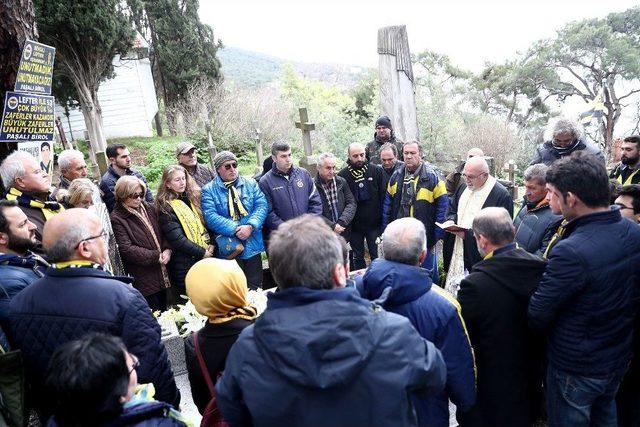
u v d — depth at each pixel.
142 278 3.99
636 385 2.39
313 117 15.99
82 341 1.33
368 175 5.16
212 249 4.35
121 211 3.89
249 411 1.28
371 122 17.09
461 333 1.97
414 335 1.33
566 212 2.13
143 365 1.94
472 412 2.32
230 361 1.35
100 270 1.97
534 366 2.33
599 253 1.98
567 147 4.29
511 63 30.61
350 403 1.21
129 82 18.59
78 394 1.24
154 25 20.73
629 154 4.09
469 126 18.73
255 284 4.57
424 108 14.78
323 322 1.20
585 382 2.11
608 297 2.02
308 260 1.29
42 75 3.30
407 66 7.43
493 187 4.04
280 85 38.19
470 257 4.12
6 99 2.91
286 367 1.19
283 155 4.57
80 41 12.58
